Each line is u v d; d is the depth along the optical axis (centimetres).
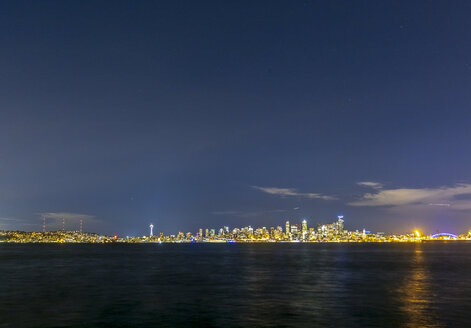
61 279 8000
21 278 8188
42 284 7131
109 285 6981
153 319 4216
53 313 4506
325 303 5081
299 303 5094
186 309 4731
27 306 4912
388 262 13212
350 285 6919
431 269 10288
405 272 9425
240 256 18225
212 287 6706
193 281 7625
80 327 3881
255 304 5031
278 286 6825
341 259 15288
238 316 4338
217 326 3909
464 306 4816
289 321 4094
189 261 14225
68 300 5353
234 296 5678
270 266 11575
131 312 4559
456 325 3878
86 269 10556
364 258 15912
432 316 4275
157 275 8856
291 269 10431
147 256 18400
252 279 7962
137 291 6188
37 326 3916
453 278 8012
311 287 6681
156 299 5425
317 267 11150
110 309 4728
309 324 3969
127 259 15612
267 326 3900
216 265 12069
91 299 5434
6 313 4494
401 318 4188
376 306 4841
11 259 15462
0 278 8188
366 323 3984
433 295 5709
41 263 13025
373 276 8475
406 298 5447
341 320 4122
